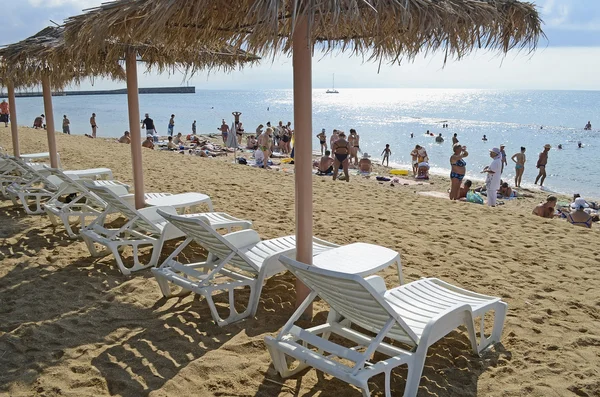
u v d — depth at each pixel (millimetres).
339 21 2701
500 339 3346
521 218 6832
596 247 5527
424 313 2949
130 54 5109
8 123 21266
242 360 3039
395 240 5676
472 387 2797
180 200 5906
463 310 2857
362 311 2682
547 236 5949
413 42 2906
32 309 3725
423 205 7617
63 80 6961
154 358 3055
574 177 18719
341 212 7027
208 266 4145
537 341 3330
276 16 2414
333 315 3215
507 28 3010
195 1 2814
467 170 20203
